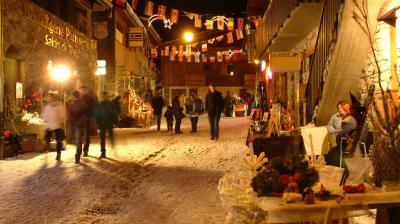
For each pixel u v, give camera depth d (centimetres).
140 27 2906
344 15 760
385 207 351
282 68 1452
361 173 420
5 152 1136
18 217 602
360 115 600
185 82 5212
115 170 960
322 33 957
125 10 2541
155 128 2239
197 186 784
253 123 1266
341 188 392
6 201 688
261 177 376
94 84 1978
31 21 1295
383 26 774
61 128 1116
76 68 1880
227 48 4962
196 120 1925
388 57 764
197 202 671
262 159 466
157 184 806
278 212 337
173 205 657
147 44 3931
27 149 1249
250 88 5225
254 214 378
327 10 916
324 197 363
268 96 2378
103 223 575
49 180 847
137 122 2306
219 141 1516
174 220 583
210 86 1562
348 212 355
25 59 1440
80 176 888
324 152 781
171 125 2006
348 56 831
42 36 1380
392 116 416
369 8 762
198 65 5219
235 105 3531
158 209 637
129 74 2898
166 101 5241
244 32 2973
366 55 835
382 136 417
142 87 3562
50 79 1501
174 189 763
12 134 1191
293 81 1767
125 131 2022
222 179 451
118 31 2644
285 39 1612
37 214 616
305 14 1202
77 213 620
